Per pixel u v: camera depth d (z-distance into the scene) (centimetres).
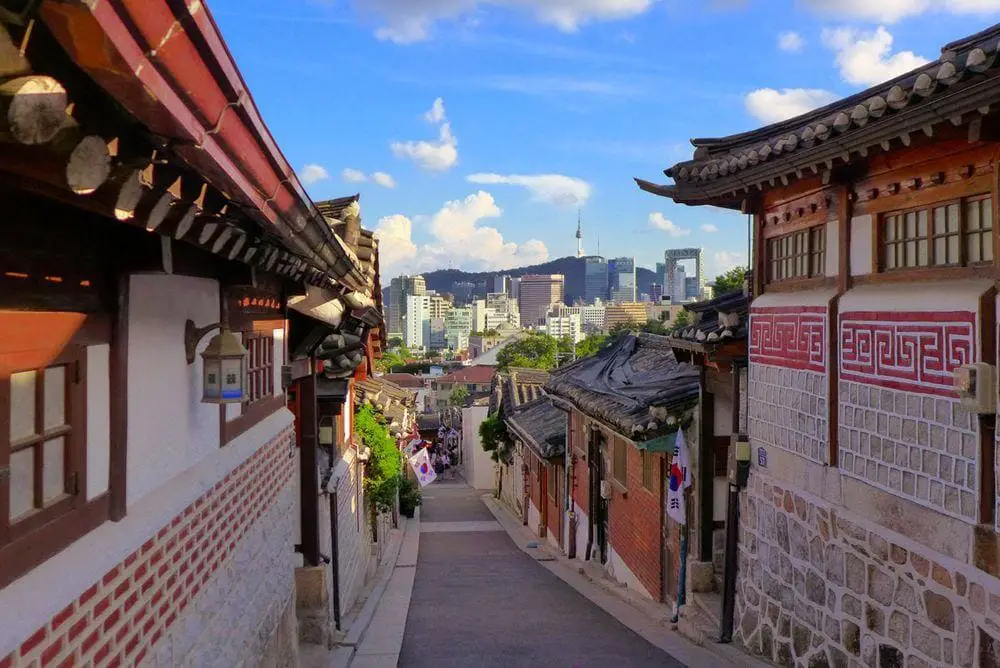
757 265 865
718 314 920
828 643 688
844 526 664
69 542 311
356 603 1305
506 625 1102
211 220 325
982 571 501
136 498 378
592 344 6375
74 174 194
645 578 1275
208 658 461
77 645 297
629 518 1383
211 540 470
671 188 860
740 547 887
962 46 482
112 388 352
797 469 755
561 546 2058
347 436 1362
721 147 838
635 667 857
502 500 3481
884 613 607
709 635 929
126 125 211
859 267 667
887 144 540
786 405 778
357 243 809
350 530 1298
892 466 601
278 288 697
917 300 570
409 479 3103
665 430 1069
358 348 992
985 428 502
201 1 180
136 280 378
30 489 288
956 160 542
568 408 1822
